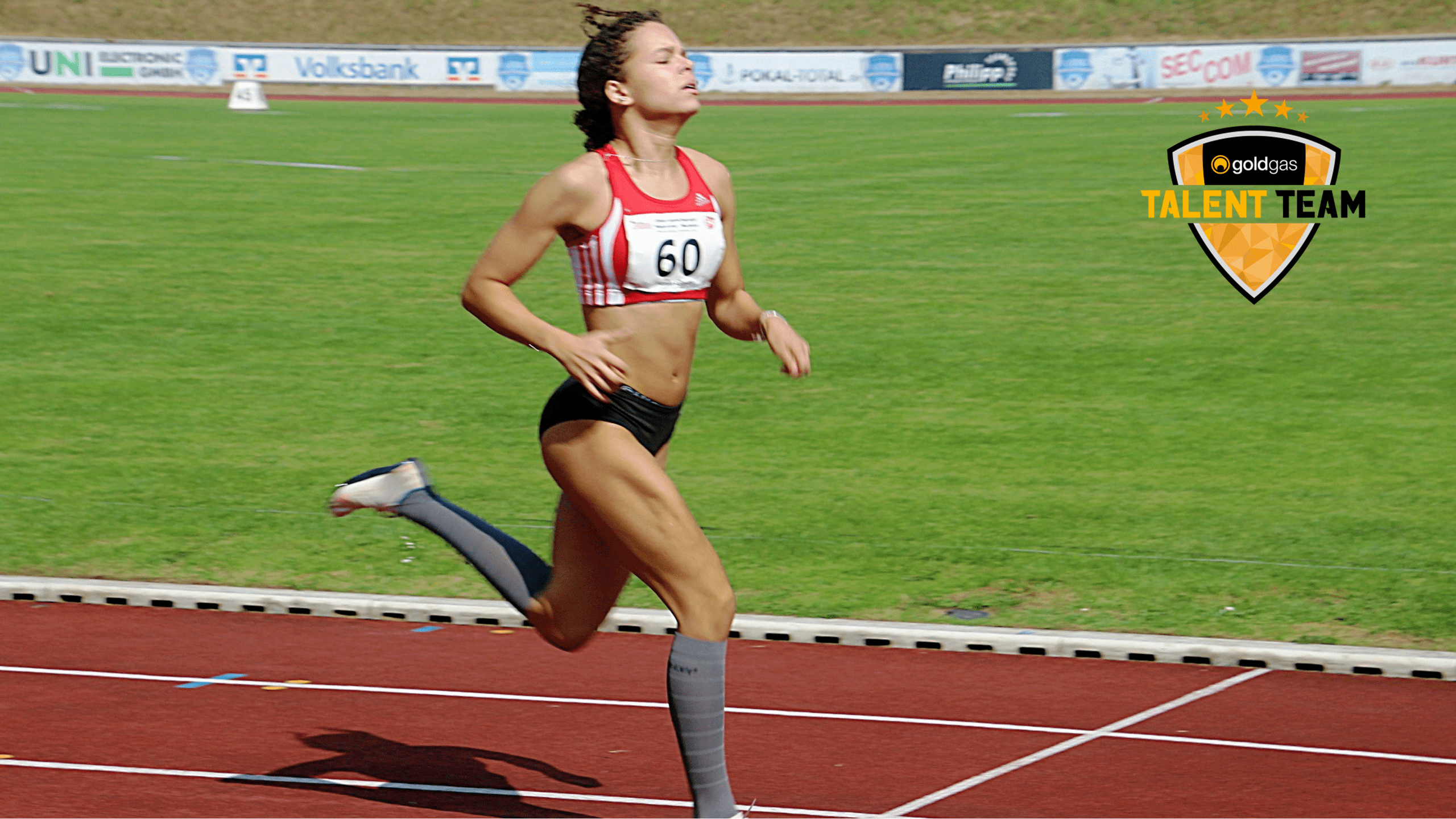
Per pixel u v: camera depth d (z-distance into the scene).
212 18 129.38
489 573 9.35
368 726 12.09
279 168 60.06
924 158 62.41
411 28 129.00
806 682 13.31
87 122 79.38
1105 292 36.75
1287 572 16.88
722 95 104.31
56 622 15.23
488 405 26.69
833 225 46.78
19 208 49.22
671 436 9.27
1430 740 11.68
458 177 57.69
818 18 125.81
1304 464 22.47
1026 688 13.12
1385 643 14.32
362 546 18.23
